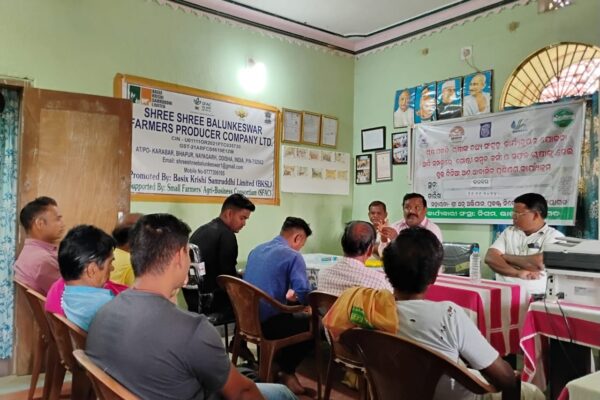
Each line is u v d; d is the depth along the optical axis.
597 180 3.19
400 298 1.43
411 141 4.44
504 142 3.73
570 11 3.40
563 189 3.37
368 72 4.90
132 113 3.37
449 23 4.16
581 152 3.28
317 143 4.73
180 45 3.79
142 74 3.59
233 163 4.11
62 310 1.69
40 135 2.93
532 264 2.67
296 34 4.54
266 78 4.33
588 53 3.33
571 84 3.44
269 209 4.36
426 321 1.32
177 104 3.76
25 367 2.97
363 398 2.04
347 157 4.99
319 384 2.36
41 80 3.14
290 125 4.50
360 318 1.40
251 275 2.65
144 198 3.60
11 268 3.09
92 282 1.64
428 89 4.32
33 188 2.91
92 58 3.35
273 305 2.37
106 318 1.13
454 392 1.31
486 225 3.88
